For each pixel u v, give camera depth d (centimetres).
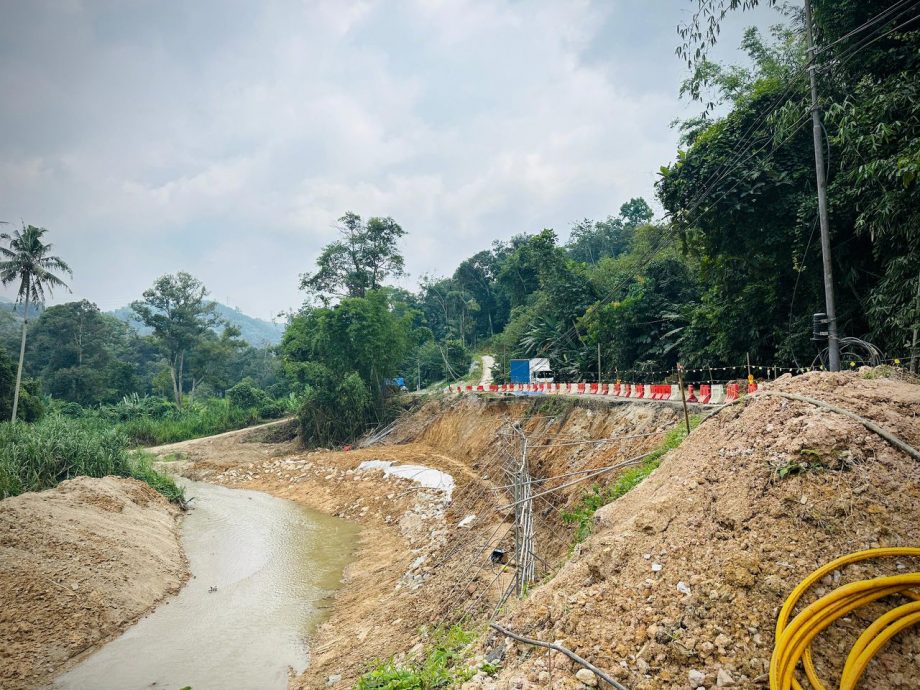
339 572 1627
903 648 439
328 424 3997
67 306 6612
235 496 2733
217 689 1019
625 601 574
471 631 855
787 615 476
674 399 1661
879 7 1322
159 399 5716
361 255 4897
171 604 1404
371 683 695
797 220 1503
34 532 1437
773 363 1756
